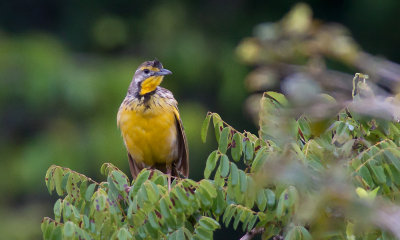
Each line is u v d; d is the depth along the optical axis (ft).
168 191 27.35
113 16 90.17
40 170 79.10
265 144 27.50
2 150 82.99
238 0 91.61
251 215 28.14
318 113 17.71
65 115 80.84
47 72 80.18
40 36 84.17
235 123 85.81
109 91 79.97
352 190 18.49
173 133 40.40
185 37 86.43
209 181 27.40
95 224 27.58
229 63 85.15
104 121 79.30
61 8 92.68
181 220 27.35
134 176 42.27
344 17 90.27
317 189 18.26
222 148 27.86
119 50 89.40
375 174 25.40
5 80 80.38
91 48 89.86
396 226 16.57
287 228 25.90
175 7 88.33
